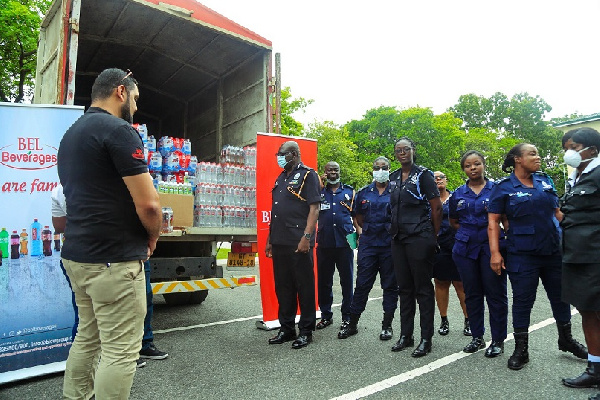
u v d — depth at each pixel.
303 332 4.09
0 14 12.37
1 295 3.23
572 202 2.89
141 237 2.14
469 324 4.18
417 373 3.28
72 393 2.32
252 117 5.77
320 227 4.83
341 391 2.94
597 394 2.74
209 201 4.81
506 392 2.91
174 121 8.11
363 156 33.50
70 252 2.07
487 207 3.72
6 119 3.37
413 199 3.81
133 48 6.32
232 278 4.65
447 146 34.00
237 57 5.92
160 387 3.03
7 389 3.09
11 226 3.32
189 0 4.91
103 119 2.08
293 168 4.25
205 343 4.16
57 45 4.41
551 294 3.56
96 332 2.30
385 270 4.38
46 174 3.46
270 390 2.96
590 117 15.77
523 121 50.00
